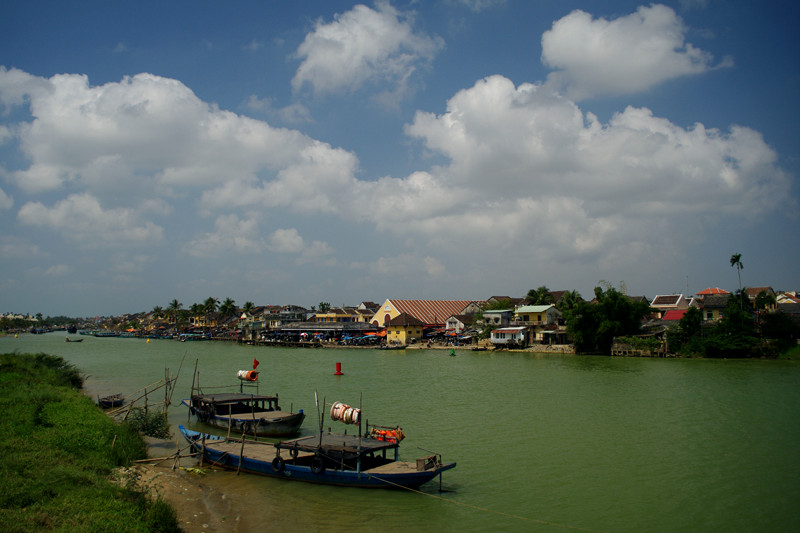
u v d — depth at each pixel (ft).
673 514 69.15
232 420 111.04
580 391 163.12
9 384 123.34
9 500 54.70
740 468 87.04
